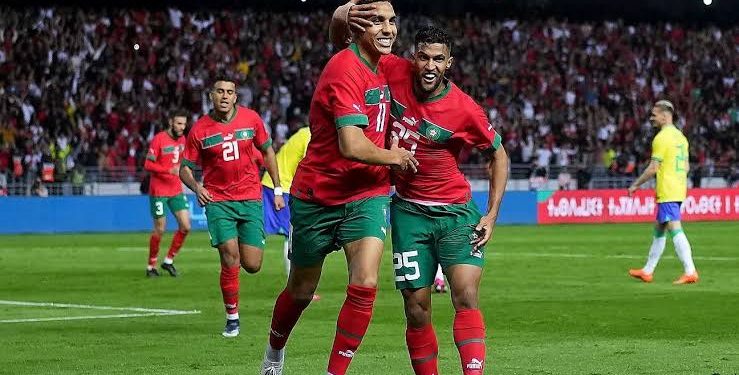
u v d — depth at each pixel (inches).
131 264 1122.0
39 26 2129.7
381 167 390.9
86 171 1851.6
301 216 400.5
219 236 593.9
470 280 387.5
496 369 458.6
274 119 2203.5
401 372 456.4
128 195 1817.2
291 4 2395.4
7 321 644.1
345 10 403.2
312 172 394.6
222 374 453.7
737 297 765.9
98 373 456.8
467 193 394.9
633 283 881.5
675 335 569.0
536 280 906.7
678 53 2637.8
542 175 2133.4
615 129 2420.0
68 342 552.4
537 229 1812.3
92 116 2030.0
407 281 394.0
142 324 629.3
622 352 507.5
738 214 2164.1
